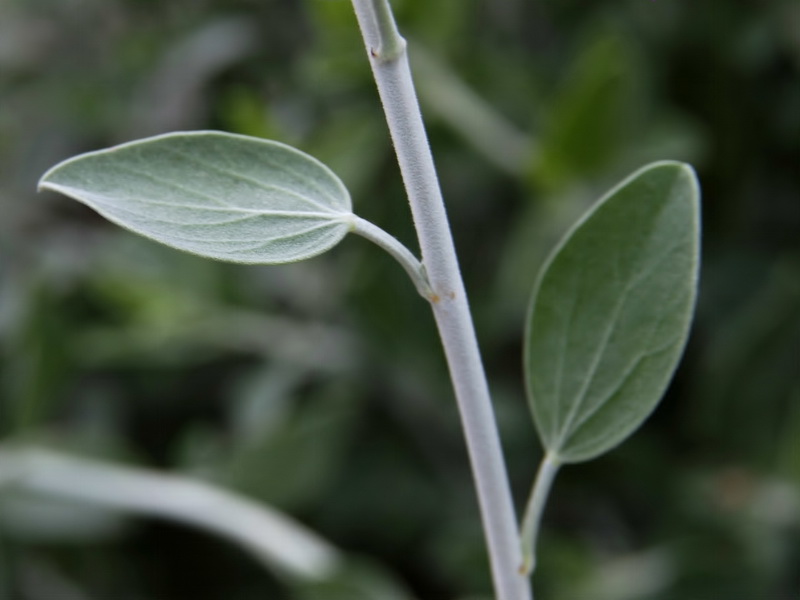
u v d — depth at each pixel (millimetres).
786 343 429
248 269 482
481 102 448
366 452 475
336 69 412
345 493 470
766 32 458
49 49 532
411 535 471
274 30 485
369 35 237
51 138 525
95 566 493
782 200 483
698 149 451
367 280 435
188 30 492
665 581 410
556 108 407
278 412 451
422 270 246
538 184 427
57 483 449
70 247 512
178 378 500
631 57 408
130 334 472
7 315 494
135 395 506
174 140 243
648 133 454
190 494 430
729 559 412
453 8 418
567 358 266
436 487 470
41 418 471
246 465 439
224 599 494
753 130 472
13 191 526
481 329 451
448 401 466
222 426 511
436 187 242
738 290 466
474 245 473
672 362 260
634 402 263
